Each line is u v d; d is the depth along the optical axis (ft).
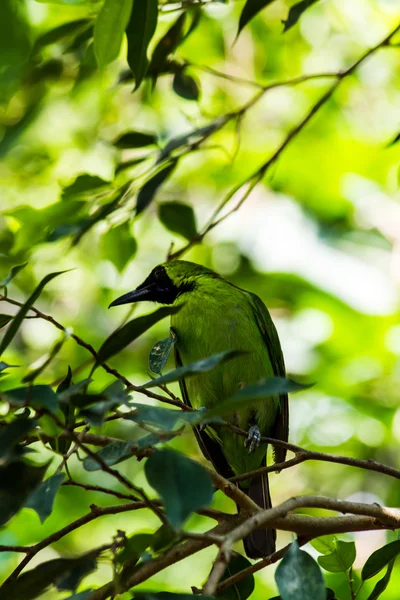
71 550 38.58
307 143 52.16
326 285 46.96
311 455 19.99
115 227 27.73
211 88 49.32
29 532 37.68
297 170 52.16
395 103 52.08
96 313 48.16
